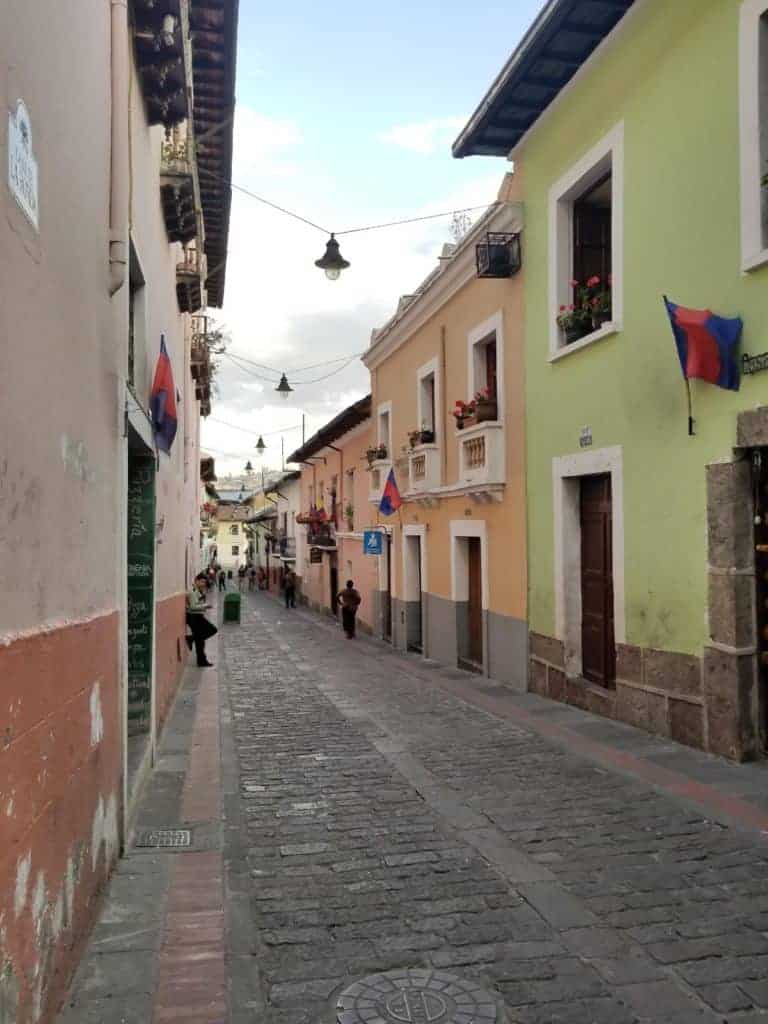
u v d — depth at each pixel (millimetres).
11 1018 2650
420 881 4859
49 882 3211
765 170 7008
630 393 9031
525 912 4402
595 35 9312
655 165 8516
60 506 3551
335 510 30203
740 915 4316
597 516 10359
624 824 5816
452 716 10336
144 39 6551
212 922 4285
